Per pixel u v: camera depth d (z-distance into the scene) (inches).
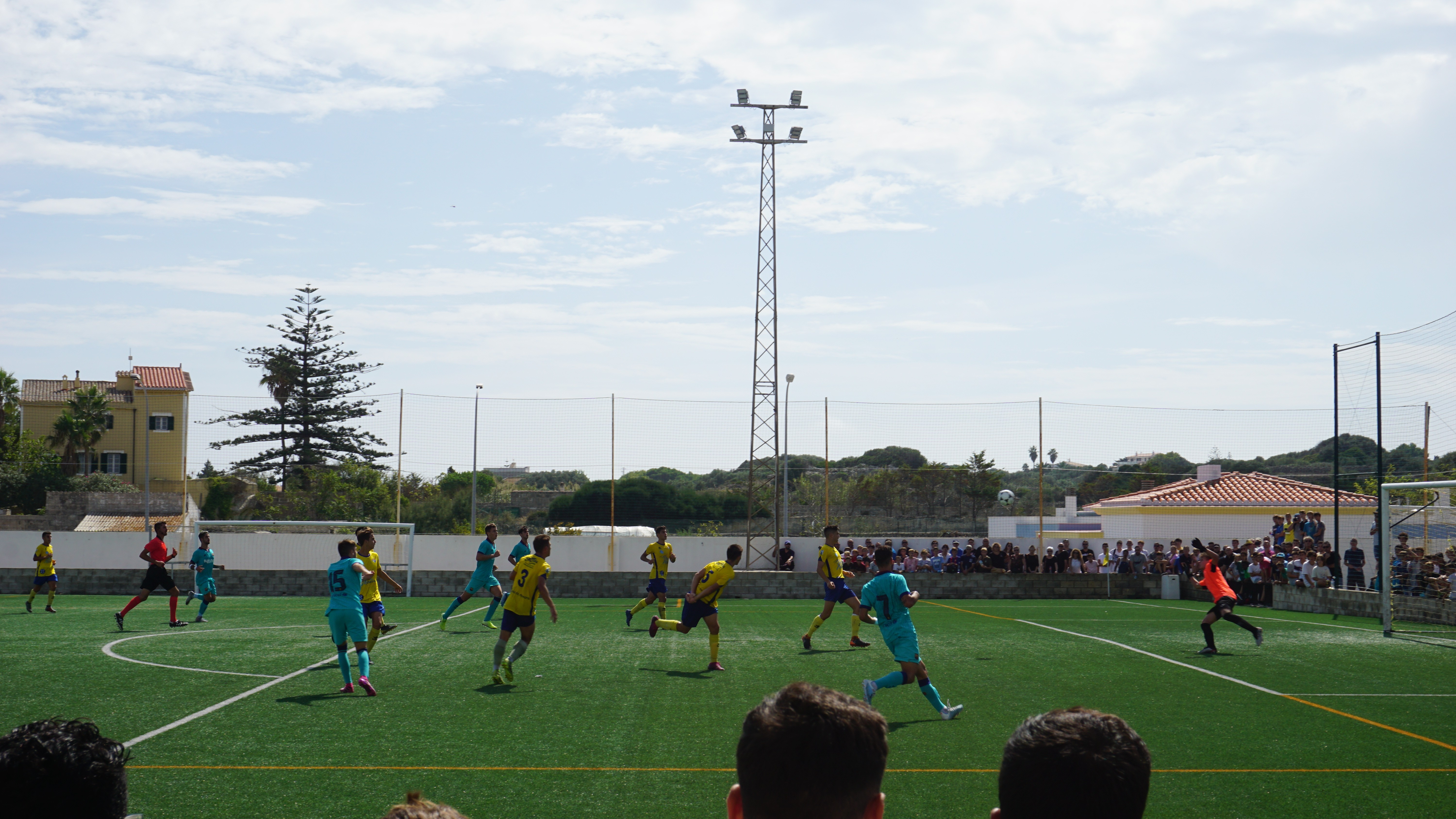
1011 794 73.7
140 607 856.9
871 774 71.8
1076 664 523.2
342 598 421.7
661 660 526.9
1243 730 363.9
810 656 550.0
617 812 261.0
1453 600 726.5
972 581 1081.4
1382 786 291.9
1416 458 1000.2
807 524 1193.4
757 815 71.7
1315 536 1045.8
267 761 307.0
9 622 710.5
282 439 2316.7
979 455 1142.3
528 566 443.8
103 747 71.7
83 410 1967.3
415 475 1111.6
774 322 1189.1
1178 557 1096.8
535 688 436.5
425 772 297.0
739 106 1214.9
